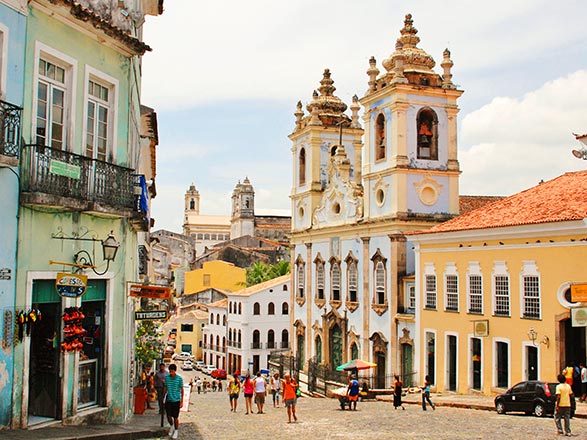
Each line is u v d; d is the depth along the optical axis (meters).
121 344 16.97
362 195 44.62
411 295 39.16
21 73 13.30
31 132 13.63
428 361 34.97
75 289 13.65
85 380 16.02
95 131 15.90
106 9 16.45
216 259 111.19
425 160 40.62
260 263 93.81
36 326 14.81
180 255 119.69
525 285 28.50
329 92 54.19
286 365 54.41
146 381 28.61
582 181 31.02
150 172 35.84
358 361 35.75
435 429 20.02
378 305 41.16
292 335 53.72
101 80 15.95
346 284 45.44
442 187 40.97
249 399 27.75
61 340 14.66
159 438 15.55
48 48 14.10
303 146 53.56
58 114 14.70
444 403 28.47
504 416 23.22
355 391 28.67
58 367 14.72
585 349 26.48
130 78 17.05
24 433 12.84
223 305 82.75
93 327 16.44
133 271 19.86
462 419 22.62
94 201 14.84
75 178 14.35
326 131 52.12
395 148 40.28
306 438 18.48
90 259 15.58
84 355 15.83
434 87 40.72
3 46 12.84
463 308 32.12
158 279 72.06
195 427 21.23
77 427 14.73
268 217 140.25
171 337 87.88
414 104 40.62
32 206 13.70
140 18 18.95
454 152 41.31
